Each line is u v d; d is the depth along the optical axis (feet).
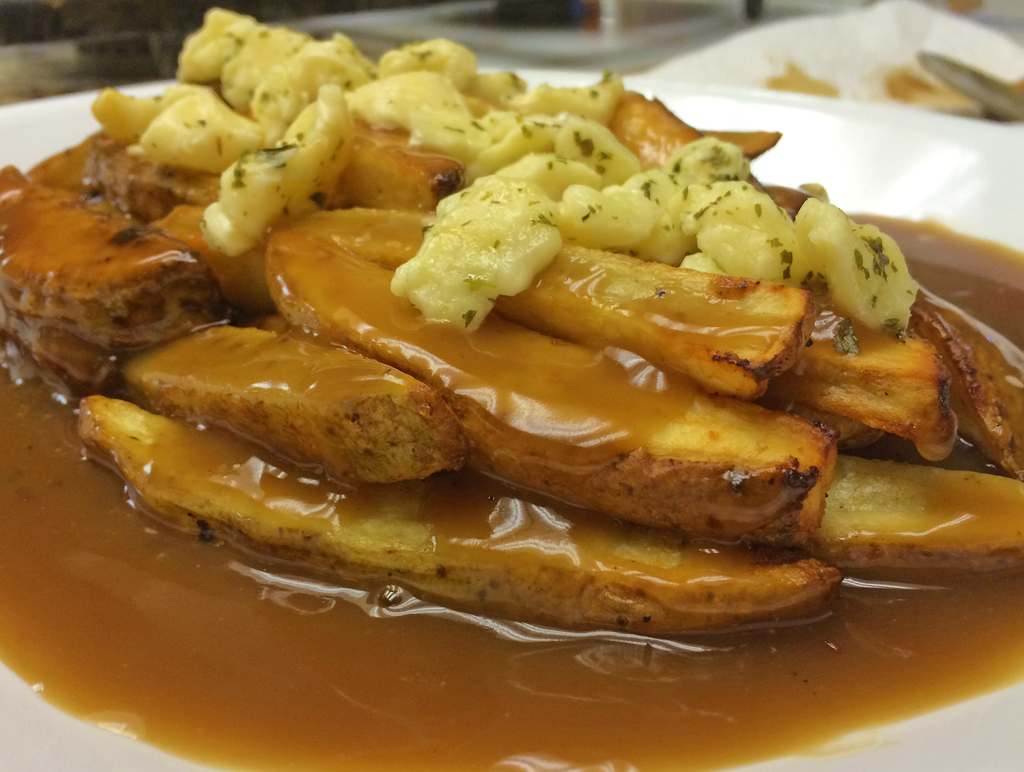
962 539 0.39
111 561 0.42
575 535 0.39
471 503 0.41
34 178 0.65
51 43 1.06
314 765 0.34
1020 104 0.89
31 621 0.40
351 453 0.41
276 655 0.38
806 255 0.42
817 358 0.40
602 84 0.63
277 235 0.48
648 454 0.37
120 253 0.48
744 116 0.78
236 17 0.71
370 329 0.42
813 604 0.38
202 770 0.34
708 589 0.37
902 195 0.70
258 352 0.44
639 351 0.40
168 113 0.56
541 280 0.42
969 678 0.37
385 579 0.41
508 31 1.27
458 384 0.40
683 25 1.32
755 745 0.35
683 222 0.46
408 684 0.37
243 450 0.44
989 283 0.61
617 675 0.37
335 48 0.63
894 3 1.09
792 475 0.36
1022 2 1.34
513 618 0.40
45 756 0.34
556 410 0.39
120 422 0.46
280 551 0.42
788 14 1.38
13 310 0.50
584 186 0.46
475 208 0.43
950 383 0.42
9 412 0.51
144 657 0.38
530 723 0.36
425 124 0.54
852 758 0.33
